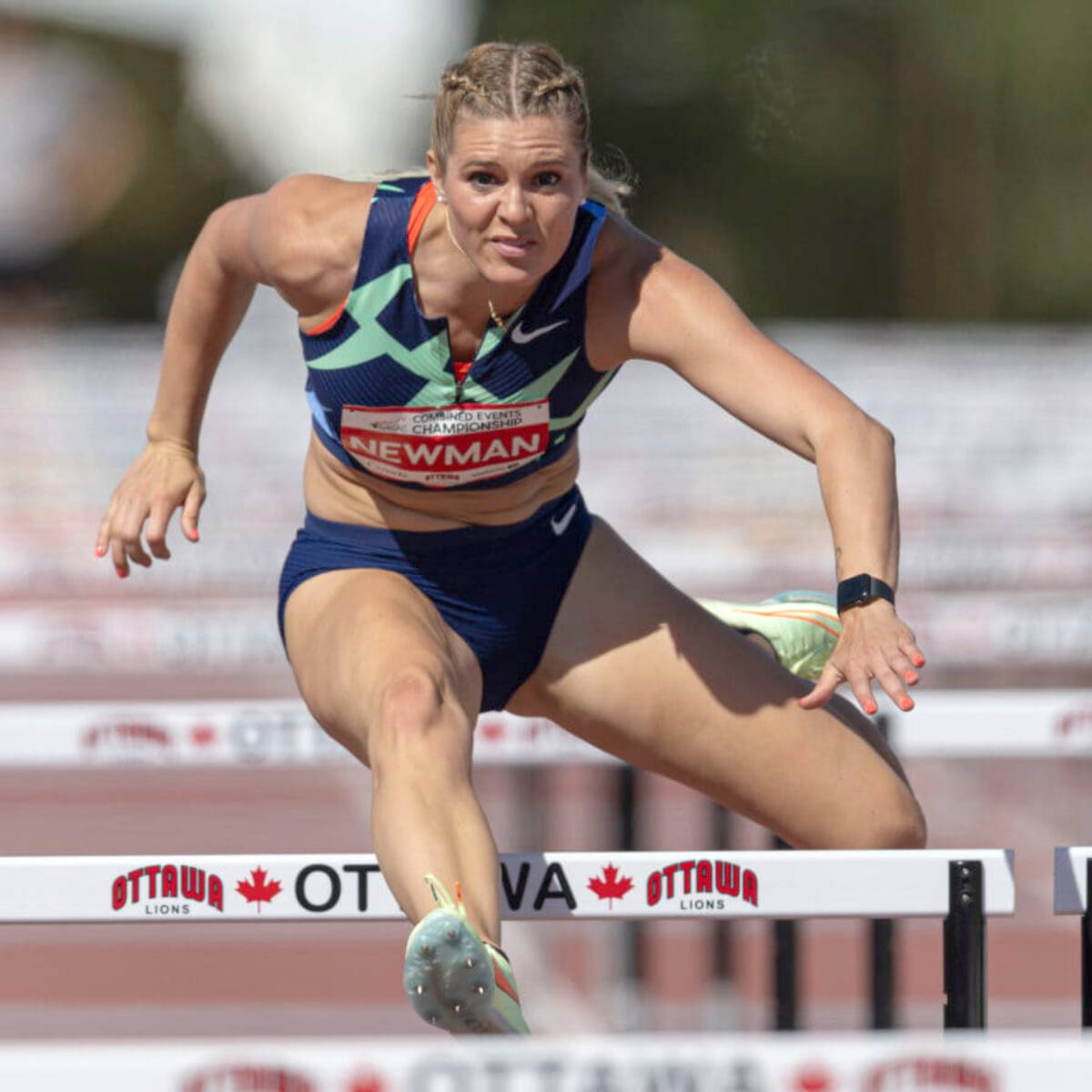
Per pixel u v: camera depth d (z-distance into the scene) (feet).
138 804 108.58
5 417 161.38
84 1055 26.53
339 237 40.83
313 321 42.16
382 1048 26.94
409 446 42.55
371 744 38.88
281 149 475.31
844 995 74.18
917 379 187.62
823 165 360.07
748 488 143.23
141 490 46.75
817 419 39.93
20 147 488.85
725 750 46.06
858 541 38.68
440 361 41.16
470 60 39.17
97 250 495.82
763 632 49.16
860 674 37.47
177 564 112.78
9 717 56.13
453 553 44.98
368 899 37.58
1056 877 38.04
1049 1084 27.22
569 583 46.60
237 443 162.81
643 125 321.52
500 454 42.88
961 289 372.38
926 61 359.05
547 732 60.44
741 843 89.86
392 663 40.57
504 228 38.52
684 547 127.95
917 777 116.16
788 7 322.14
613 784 76.79
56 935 83.87
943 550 111.24
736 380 40.75
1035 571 111.14
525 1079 26.89
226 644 81.46
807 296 375.66
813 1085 27.04
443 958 32.24
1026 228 370.12
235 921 37.50
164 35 493.36
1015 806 107.76
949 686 119.65
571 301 41.04
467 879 36.14
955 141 366.22
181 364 46.75
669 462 148.77
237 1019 70.95
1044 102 362.12
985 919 37.76
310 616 44.62
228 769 119.14
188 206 495.82
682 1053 26.99
